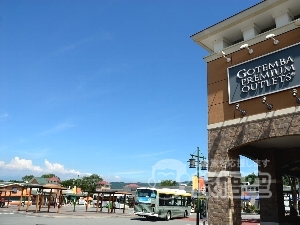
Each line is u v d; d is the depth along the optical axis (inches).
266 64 502.0
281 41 493.4
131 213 1460.4
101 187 3550.7
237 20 562.6
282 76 476.4
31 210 1294.3
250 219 1168.2
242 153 569.9
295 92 451.8
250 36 558.3
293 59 469.1
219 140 539.8
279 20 524.7
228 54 569.0
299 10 519.2
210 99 577.6
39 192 1330.0
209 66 597.9
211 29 598.5
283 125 458.9
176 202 1199.6
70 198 2449.6
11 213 1074.1
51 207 1758.1
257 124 492.1
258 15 540.7
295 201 984.3
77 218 998.4
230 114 536.7
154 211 1057.5
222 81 565.9
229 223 487.8
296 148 620.7
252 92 511.2
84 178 3351.4
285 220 624.4
